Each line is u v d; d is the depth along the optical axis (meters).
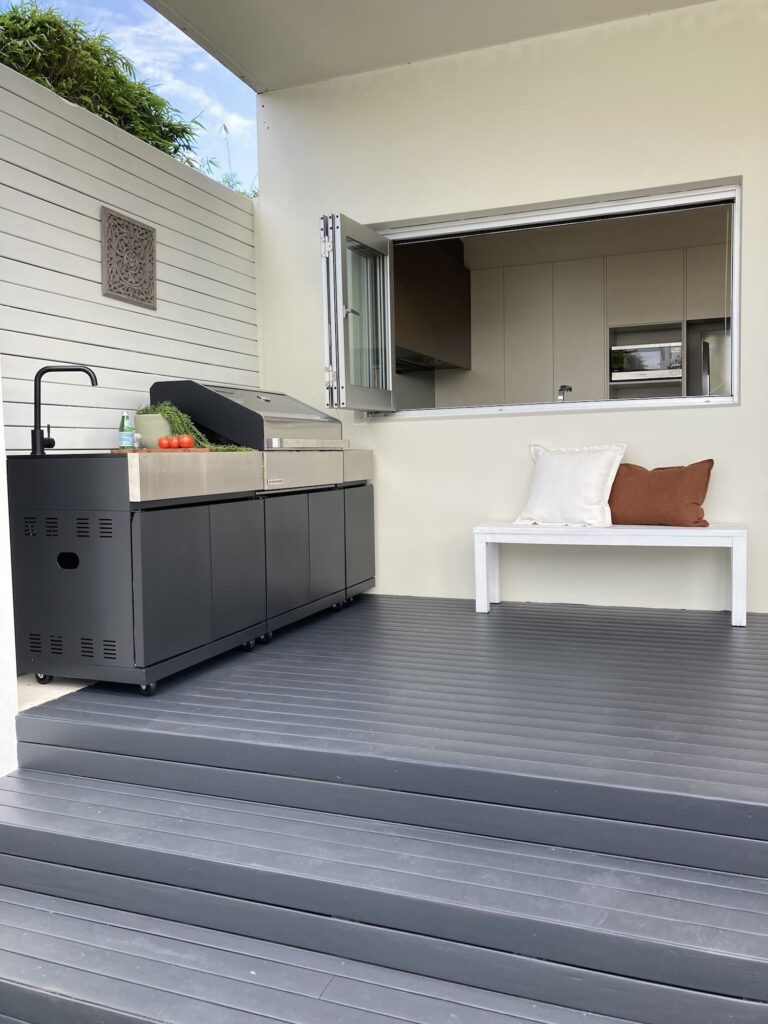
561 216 4.65
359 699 2.96
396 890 1.99
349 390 4.45
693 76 4.18
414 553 4.98
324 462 4.33
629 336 6.53
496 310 7.00
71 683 3.23
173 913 2.23
